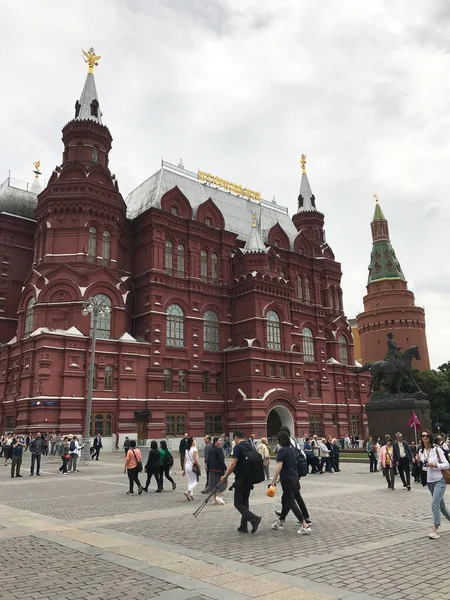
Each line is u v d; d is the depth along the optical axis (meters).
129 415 54.12
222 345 66.00
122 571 9.54
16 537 12.72
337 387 78.62
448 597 8.05
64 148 63.44
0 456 44.66
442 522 14.56
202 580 8.94
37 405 48.81
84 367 52.44
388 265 128.38
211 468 19.06
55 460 42.19
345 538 12.41
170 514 16.42
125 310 57.75
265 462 27.66
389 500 19.47
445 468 12.60
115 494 21.91
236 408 62.06
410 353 50.84
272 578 9.02
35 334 51.38
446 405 89.44
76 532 13.30
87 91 64.94
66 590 8.49
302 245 82.38
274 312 67.62
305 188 90.75
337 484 25.81
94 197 57.81
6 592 8.41
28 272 63.66
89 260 56.91
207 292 66.06
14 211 66.25
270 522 14.83
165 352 59.78
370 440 34.06
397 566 9.81
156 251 61.72
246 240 74.62
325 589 8.39
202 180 76.06
